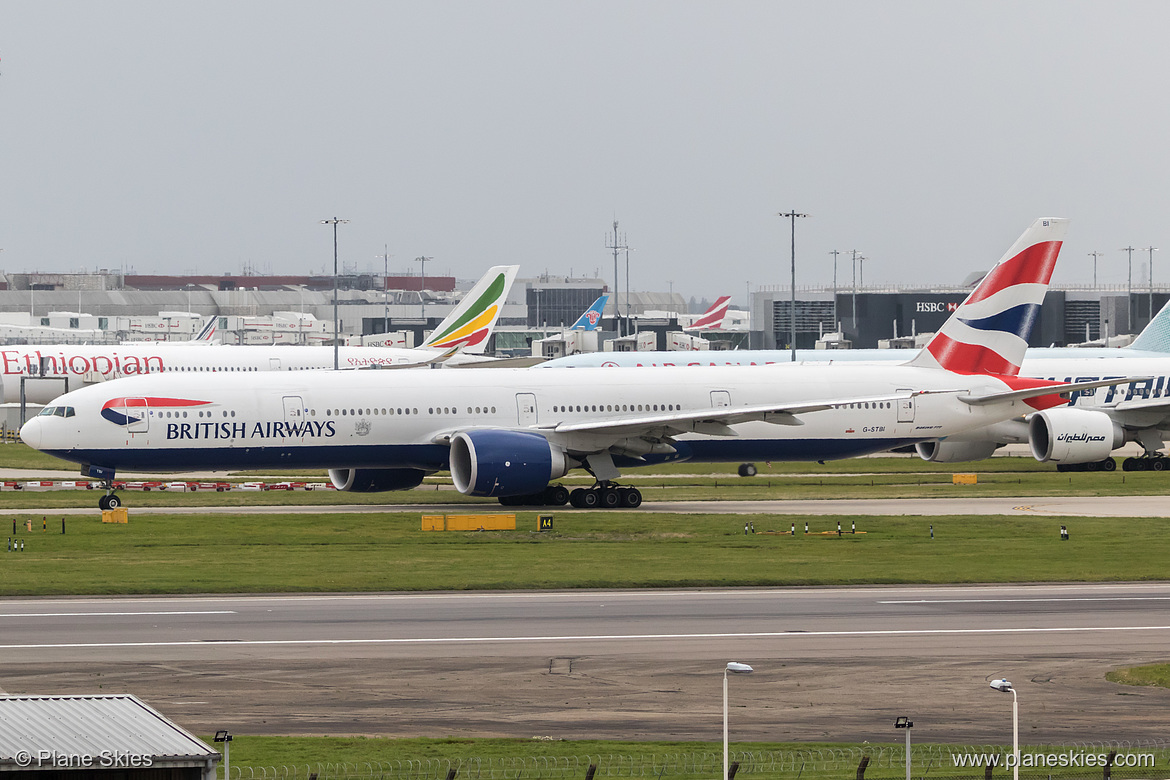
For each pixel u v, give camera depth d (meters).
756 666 114.75
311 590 154.25
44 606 144.00
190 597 150.62
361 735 93.19
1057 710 100.38
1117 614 139.00
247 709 100.25
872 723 97.00
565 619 136.75
